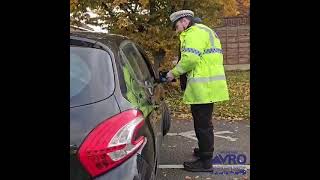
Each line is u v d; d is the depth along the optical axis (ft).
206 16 30.25
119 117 8.14
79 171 7.65
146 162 8.53
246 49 58.13
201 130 15.28
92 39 9.25
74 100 8.16
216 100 14.69
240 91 38.78
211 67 14.60
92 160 7.63
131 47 12.25
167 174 15.55
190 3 29.04
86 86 8.41
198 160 15.92
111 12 28.17
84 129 7.83
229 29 58.44
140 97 9.73
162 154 18.22
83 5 27.07
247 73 54.44
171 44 28.86
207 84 14.56
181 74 14.61
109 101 8.32
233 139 20.93
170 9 28.94
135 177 7.85
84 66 8.68
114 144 7.77
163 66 29.48
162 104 14.60
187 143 20.17
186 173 15.67
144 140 8.59
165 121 15.93
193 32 14.30
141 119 8.66
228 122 25.27
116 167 7.73
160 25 29.43
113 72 8.89
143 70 12.89
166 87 31.73
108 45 9.42
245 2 33.30
